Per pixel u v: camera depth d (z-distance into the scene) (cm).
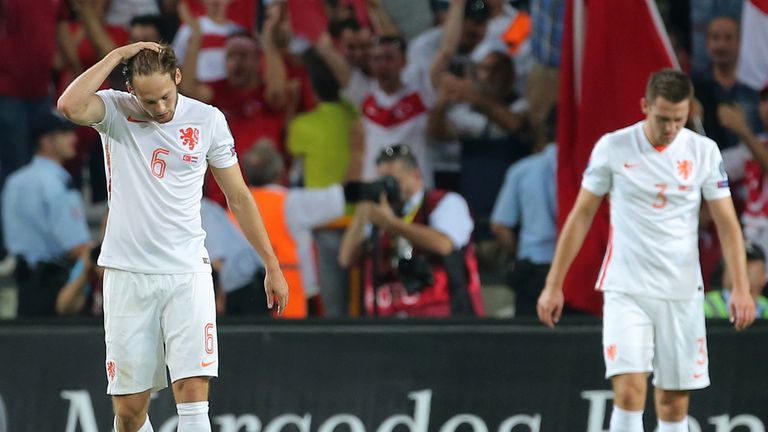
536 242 2656
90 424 2244
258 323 2270
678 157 1905
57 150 2700
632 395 1903
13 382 2250
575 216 1967
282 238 2538
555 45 2881
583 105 2280
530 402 2253
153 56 1527
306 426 2250
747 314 1912
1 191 2875
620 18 2253
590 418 2252
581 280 2302
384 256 2416
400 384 2259
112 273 1617
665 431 1983
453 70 2880
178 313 1614
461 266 2409
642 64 2258
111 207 1616
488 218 2886
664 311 1919
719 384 2250
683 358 1930
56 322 2269
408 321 2272
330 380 2261
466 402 2255
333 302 2667
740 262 1923
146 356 1627
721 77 2870
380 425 2252
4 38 2848
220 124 1631
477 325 2267
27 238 2656
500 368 2261
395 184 2416
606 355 1934
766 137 2800
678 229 1914
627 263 1920
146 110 1573
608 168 1930
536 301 2545
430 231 2389
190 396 1617
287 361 2262
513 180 2709
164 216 1603
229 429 2242
